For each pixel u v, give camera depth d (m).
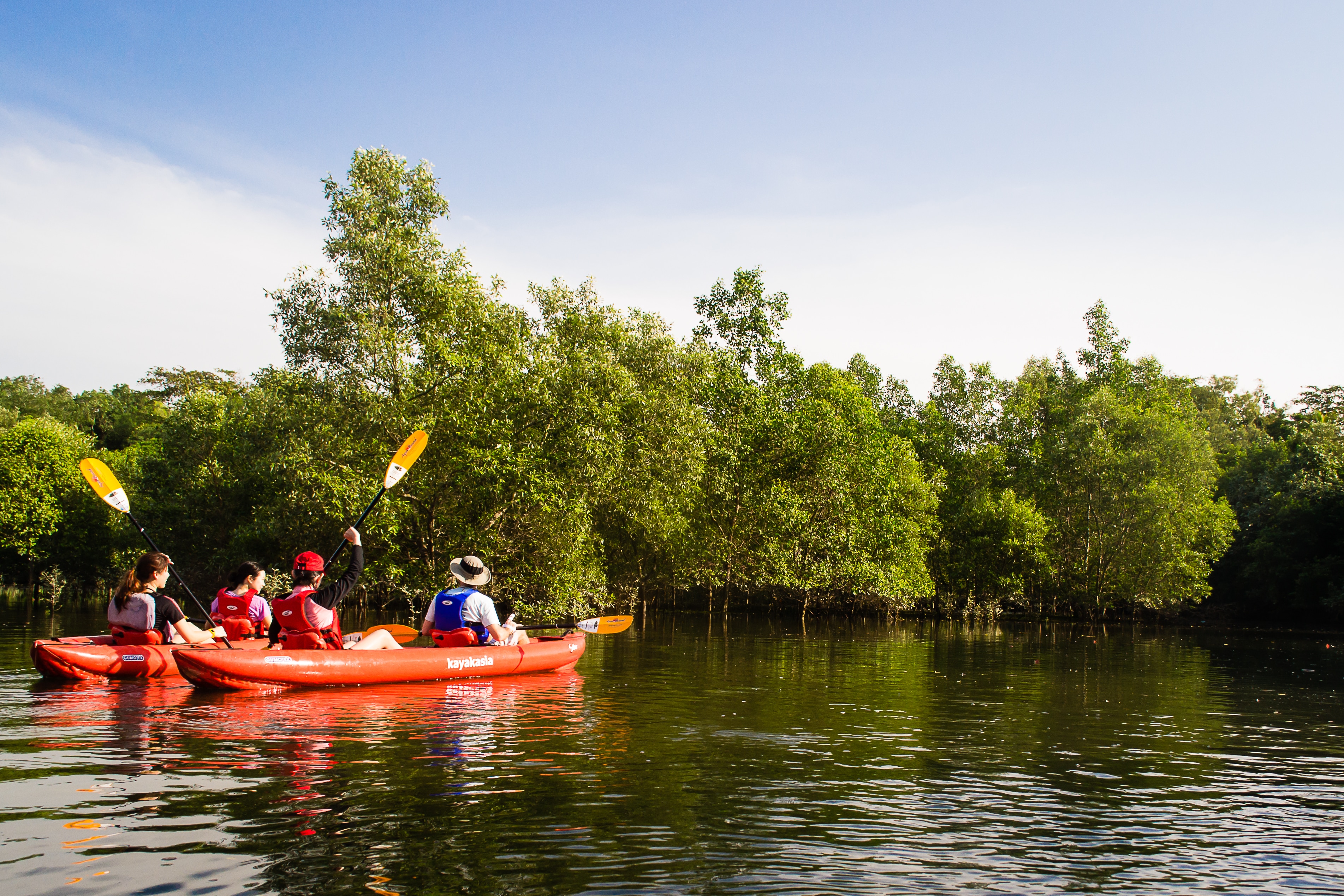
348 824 3.63
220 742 5.12
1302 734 6.98
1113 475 32.59
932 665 11.92
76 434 33.38
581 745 5.37
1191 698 9.17
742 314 30.84
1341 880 3.40
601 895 2.96
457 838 3.51
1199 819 4.23
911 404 42.44
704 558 26.52
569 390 18.91
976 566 32.81
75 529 29.66
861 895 3.07
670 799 4.20
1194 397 58.88
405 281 18.11
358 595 21.81
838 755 5.37
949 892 3.13
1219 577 36.81
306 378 17.88
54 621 14.95
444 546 18.28
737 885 3.11
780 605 31.05
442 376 17.55
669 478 22.84
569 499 18.02
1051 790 4.71
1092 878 3.35
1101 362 39.31
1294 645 20.56
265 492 23.08
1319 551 31.53
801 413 28.09
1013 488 37.53
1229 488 38.53
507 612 19.28
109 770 4.38
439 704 6.80
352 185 18.67
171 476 27.67
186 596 26.19
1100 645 18.12
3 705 6.21
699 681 8.96
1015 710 7.71
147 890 2.85
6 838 3.33
